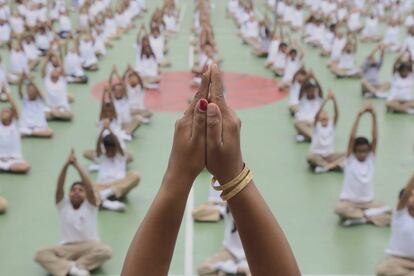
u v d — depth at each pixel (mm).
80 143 18781
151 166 16844
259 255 2791
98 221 13445
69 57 25906
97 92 24688
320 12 38969
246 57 31391
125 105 18812
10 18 35969
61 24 35938
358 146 13094
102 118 16516
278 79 27047
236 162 2727
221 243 12609
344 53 26953
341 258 12023
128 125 18953
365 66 23891
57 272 10914
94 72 28078
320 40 33625
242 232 2797
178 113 21844
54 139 19094
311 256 12094
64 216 11055
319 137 16297
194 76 26359
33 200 14680
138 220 13586
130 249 2766
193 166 2705
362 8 43438
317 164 16328
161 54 28969
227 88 25375
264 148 18266
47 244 12523
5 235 12914
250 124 20641
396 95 21828
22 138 19031
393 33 32875
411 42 31109
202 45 26453
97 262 11172
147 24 40781
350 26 37719
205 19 34875
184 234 12961
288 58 24906
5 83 23547
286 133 19703
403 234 10898
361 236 12898
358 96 24031
